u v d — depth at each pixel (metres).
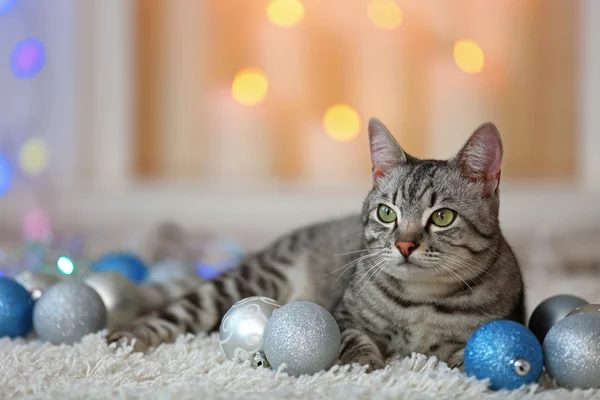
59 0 6.12
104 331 2.32
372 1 6.03
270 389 1.80
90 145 6.13
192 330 2.60
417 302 2.23
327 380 1.87
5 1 6.14
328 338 1.95
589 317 1.89
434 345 2.24
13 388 1.77
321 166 6.18
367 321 2.30
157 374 1.95
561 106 5.95
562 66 5.94
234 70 6.18
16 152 6.21
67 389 1.74
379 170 2.43
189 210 5.96
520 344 1.81
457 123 6.03
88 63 6.10
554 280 4.12
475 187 2.28
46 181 6.13
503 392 1.78
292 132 6.18
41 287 2.70
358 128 6.11
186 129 6.23
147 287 2.89
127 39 6.07
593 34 5.80
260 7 6.12
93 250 4.57
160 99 6.22
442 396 1.72
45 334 2.31
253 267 2.81
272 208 5.92
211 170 6.25
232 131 6.22
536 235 5.39
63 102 6.14
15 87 6.21
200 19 6.17
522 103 5.98
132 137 6.14
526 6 5.93
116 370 2.00
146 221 5.93
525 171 6.00
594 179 5.83
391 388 1.77
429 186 2.23
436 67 6.02
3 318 2.40
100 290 2.64
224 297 2.68
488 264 2.25
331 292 2.74
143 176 6.23
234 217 5.94
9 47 6.34
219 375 1.93
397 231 2.21
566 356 1.83
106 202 5.95
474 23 5.97
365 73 6.09
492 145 2.27
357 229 2.79
